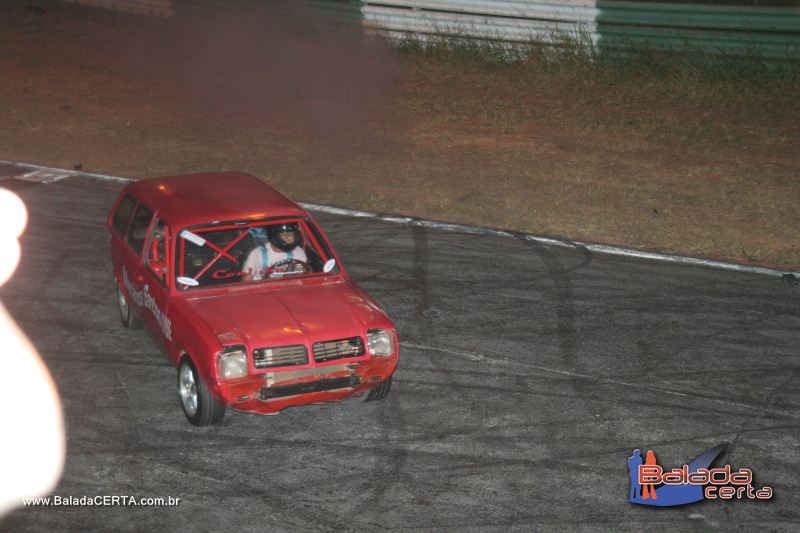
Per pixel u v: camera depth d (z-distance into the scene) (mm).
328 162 44969
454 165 44625
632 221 36844
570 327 27078
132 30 71812
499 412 22234
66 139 48500
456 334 26578
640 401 22828
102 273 30656
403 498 18609
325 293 22547
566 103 54094
